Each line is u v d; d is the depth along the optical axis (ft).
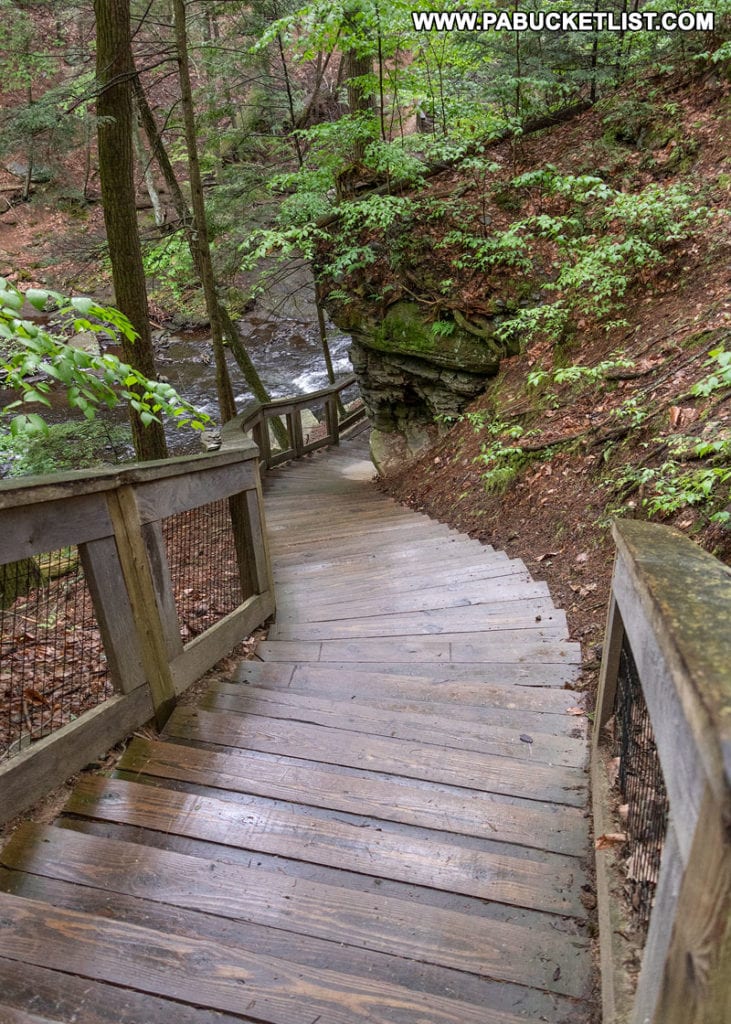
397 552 17.21
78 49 35.32
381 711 9.56
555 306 21.68
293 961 5.41
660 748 3.73
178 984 5.02
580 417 18.28
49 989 4.96
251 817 7.20
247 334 62.54
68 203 43.47
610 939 5.17
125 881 6.15
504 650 11.32
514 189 26.20
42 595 10.27
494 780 7.97
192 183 27.09
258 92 34.96
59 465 26.25
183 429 47.75
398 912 5.88
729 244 19.25
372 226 26.07
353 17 24.66
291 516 24.18
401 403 29.09
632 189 23.98
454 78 30.76
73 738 7.77
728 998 2.55
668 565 4.62
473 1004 4.99
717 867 2.48
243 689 10.25
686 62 25.72
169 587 9.68
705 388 9.57
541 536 15.72
